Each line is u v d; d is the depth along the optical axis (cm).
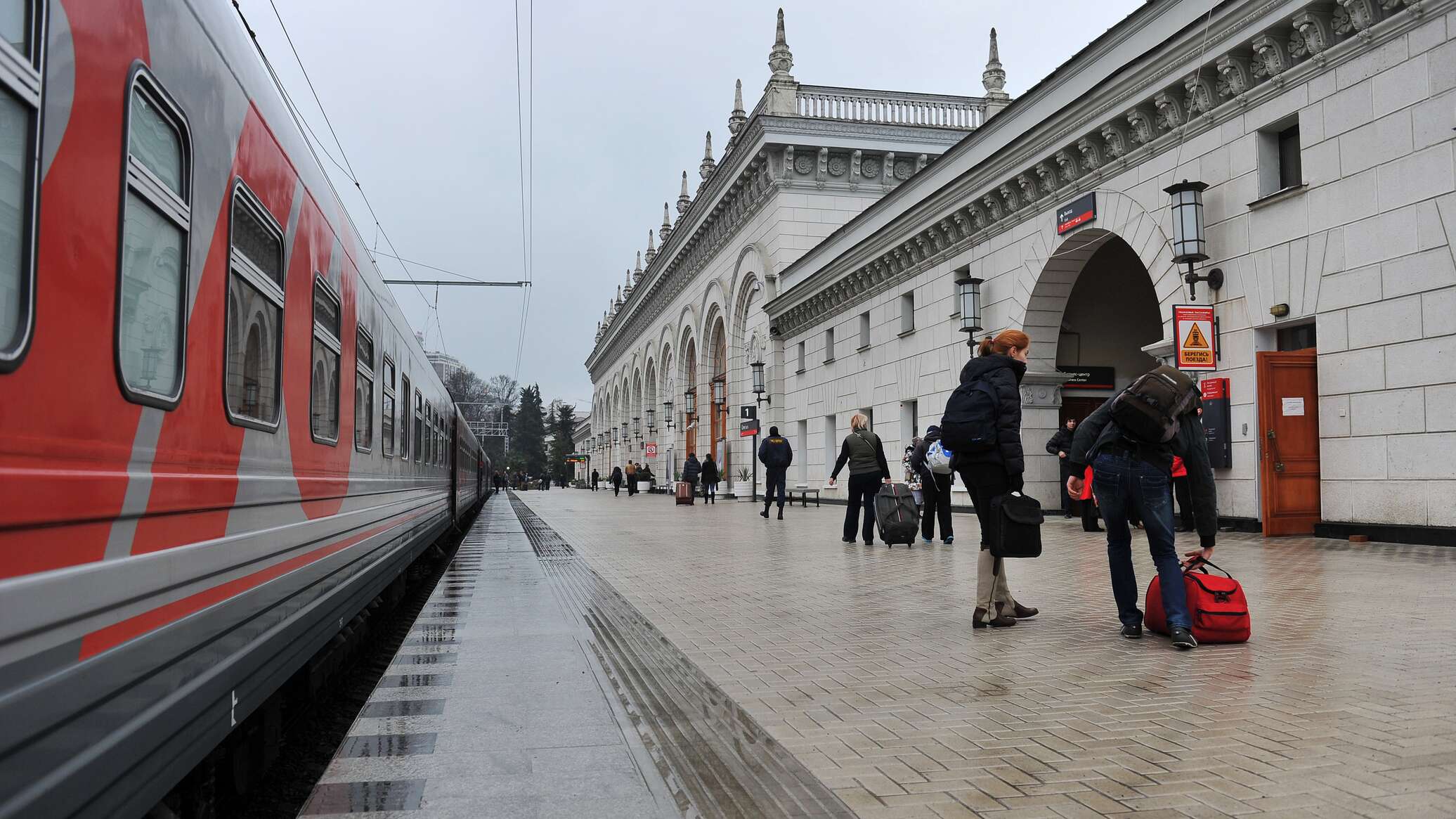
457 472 2014
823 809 313
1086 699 455
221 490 340
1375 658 526
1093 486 612
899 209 2509
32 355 206
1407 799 309
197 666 311
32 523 204
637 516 2478
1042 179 1845
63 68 221
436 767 364
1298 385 1266
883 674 521
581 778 350
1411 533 1108
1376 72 1156
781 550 1319
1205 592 577
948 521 1364
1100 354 2117
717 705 458
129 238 260
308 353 496
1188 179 1467
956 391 670
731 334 4122
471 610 777
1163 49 1459
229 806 418
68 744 218
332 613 555
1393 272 1136
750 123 3541
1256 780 332
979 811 309
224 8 369
